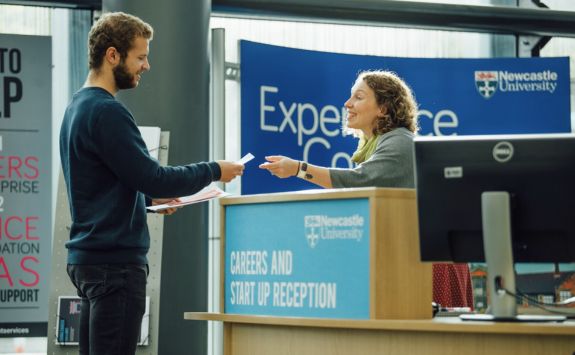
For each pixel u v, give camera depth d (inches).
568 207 101.5
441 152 105.8
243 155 234.8
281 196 113.7
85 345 131.3
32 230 228.1
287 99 242.7
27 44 231.6
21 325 225.6
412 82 257.0
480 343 100.0
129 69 134.7
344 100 251.0
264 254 116.3
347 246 107.3
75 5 240.5
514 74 262.1
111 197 126.9
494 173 104.0
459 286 159.5
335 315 108.0
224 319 118.7
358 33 275.9
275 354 116.6
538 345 97.6
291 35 270.1
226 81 254.4
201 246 229.5
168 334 223.0
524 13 272.7
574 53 291.0
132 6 226.1
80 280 127.0
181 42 227.3
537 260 103.9
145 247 130.7
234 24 265.6
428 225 106.0
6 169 227.8
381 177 134.0
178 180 129.4
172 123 224.5
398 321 100.3
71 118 129.4
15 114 229.6
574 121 283.3
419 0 271.0
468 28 271.6
